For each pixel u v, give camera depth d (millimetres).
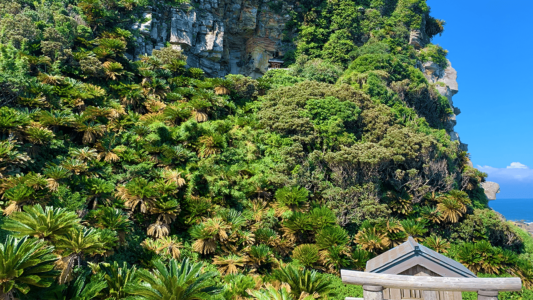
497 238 34969
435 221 33531
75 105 31062
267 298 15383
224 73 64625
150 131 30953
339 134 35344
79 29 41781
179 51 48625
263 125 36625
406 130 37594
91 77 37469
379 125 38000
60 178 22125
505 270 29828
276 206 28438
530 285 28828
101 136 28609
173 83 44125
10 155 21391
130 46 49656
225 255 22719
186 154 29391
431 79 66875
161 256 20922
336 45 61469
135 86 36750
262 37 67250
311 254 24516
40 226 14922
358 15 67688
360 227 29406
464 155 46594
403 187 34938
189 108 36688
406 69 55406
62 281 14336
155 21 54031
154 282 13922
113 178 25781
